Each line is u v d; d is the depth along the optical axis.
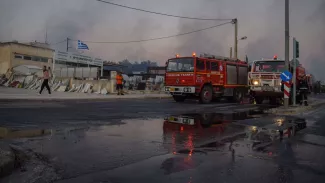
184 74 16.66
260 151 5.19
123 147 5.19
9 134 6.09
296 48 14.64
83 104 14.06
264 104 17.61
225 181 3.59
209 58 17.62
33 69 34.88
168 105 15.01
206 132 6.97
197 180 3.60
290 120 9.55
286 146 5.65
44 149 4.91
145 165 4.15
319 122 9.29
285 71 13.34
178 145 5.47
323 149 5.44
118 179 3.57
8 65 35.00
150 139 5.96
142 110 11.95
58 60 39.62
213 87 17.72
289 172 4.00
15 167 3.94
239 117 10.18
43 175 3.67
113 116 9.61
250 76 17.12
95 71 27.05
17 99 14.40
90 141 5.62
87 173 3.77
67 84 24.62
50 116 8.98
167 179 3.61
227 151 5.12
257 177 3.77
